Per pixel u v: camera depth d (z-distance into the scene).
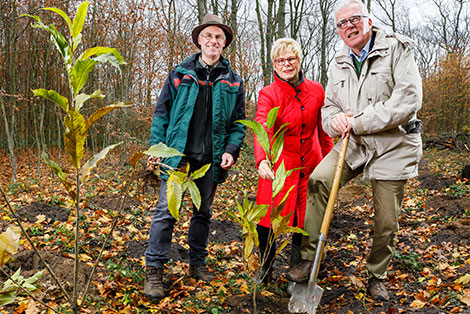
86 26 11.59
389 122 2.39
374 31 2.59
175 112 2.92
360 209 5.61
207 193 3.09
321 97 3.01
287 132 2.95
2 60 11.99
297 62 2.87
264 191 2.99
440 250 3.71
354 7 2.50
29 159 12.79
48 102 13.73
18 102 13.14
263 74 14.95
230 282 3.10
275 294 2.95
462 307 2.44
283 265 3.67
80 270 2.90
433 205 5.66
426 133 22.22
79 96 1.29
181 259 3.68
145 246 3.89
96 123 12.30
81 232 4.04
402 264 3.25
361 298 2.69
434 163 12.18
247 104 13.59
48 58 11.80
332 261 3.67
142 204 5.56
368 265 2.69
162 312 2.58
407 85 2.39
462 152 14.62
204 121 3.02
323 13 20.05
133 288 2.86
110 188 6.98
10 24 10.03
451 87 21.50
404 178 2.49
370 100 2.54
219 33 3.00
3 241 1.25
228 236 4.49
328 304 2.70
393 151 2.50
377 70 2.51
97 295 2.70
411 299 2.68
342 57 2.68
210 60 3.04
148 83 12.52
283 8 15.03
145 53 12.47
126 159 11.84
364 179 2.60
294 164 2.95
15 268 2.78
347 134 2.50
